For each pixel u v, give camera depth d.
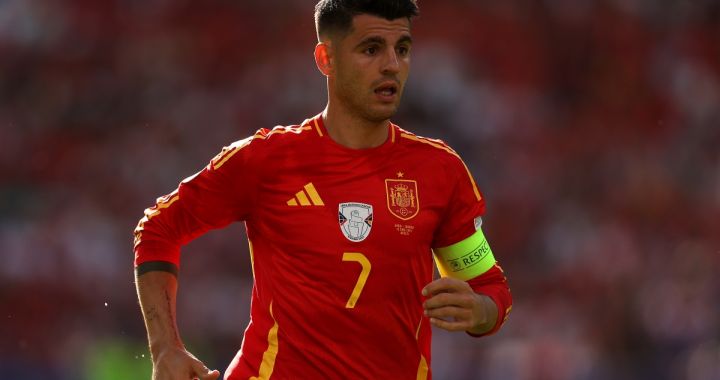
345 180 13.62
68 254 54.78
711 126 71.88
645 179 64.94
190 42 69.75
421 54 69.31
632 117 71.62
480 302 13.30
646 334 52.22
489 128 67.19
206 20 71.12
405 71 13.62
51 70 67.69
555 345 47.50
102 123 65.38
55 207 58.94
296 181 13.62
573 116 70.62
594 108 71.69
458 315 13.00
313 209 13.49
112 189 60.62
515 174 64.50
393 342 13.53
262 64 69.06
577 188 64.81
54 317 51.94
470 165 64.81
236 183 13.76
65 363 48.66
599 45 74.75
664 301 54.38
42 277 53.59
